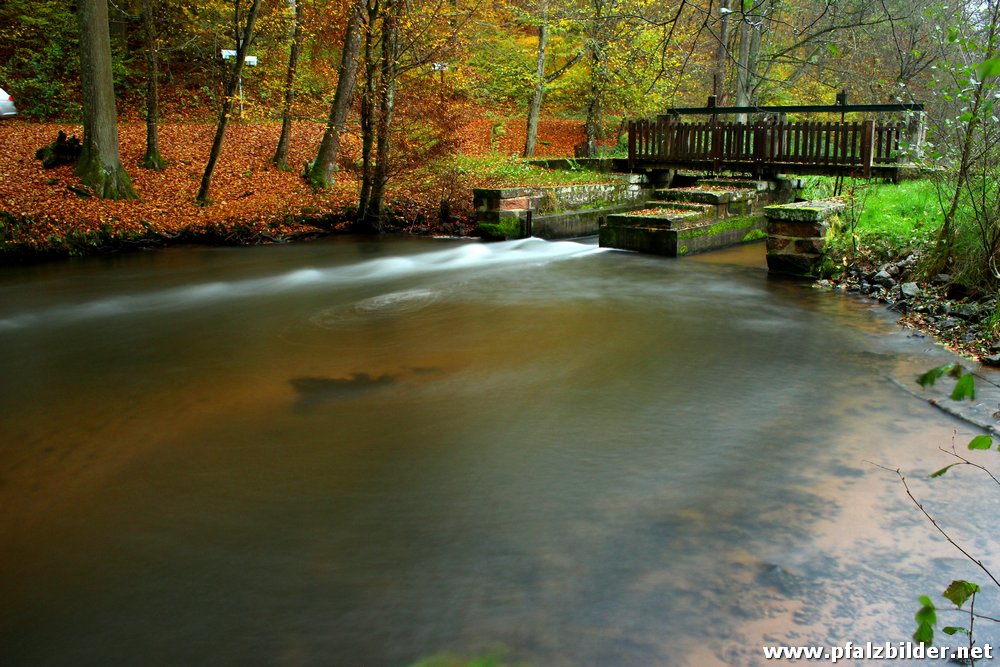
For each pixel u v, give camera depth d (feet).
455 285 36.70
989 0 23.25
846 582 11.83
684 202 47.03
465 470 16.10
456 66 54.24
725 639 10.59
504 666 10.11
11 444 18.03
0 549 13.43
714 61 69.26
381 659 10.40
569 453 16.87
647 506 14.40
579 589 11.82
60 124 70.69
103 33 51.75
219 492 15.33
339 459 16.76
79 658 10.68
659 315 29.81
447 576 12.28
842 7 49.26
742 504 14.40
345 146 70.59
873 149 50.93
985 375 21.53
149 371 23.67
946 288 28.43
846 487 14.99
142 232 48.57
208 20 75.77
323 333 28.09
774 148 52.11
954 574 11.96
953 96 25.54
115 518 14.43
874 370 22.40
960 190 29.07
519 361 24.00
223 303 33.65
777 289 34.01
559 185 55.88
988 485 14.88
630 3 65.00
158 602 11.86
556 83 88.79
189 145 66.95
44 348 26.66
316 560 12.84
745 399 20.17
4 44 81.00
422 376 22.63
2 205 46.03
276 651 10.67
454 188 56.13
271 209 54.75
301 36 60.90
